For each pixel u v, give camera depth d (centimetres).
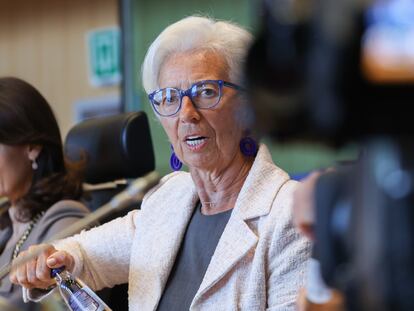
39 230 238
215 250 189
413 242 75
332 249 85
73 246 217
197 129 195
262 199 188
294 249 179
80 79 535
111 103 512
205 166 197
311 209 92
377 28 71
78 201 254
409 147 75
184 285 196
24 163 246
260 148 197
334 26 71
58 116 550
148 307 200
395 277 75
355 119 72
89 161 272
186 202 205
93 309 192
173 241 202
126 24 468
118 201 140
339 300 98
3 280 223
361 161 81
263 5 75
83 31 532
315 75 72
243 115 196
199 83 196
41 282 199
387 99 71
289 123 74
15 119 243
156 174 139
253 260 182
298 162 359
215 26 200
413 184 75
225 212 198
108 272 219
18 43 578
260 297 180
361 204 79
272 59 74
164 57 201
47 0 555
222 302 183
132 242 215
